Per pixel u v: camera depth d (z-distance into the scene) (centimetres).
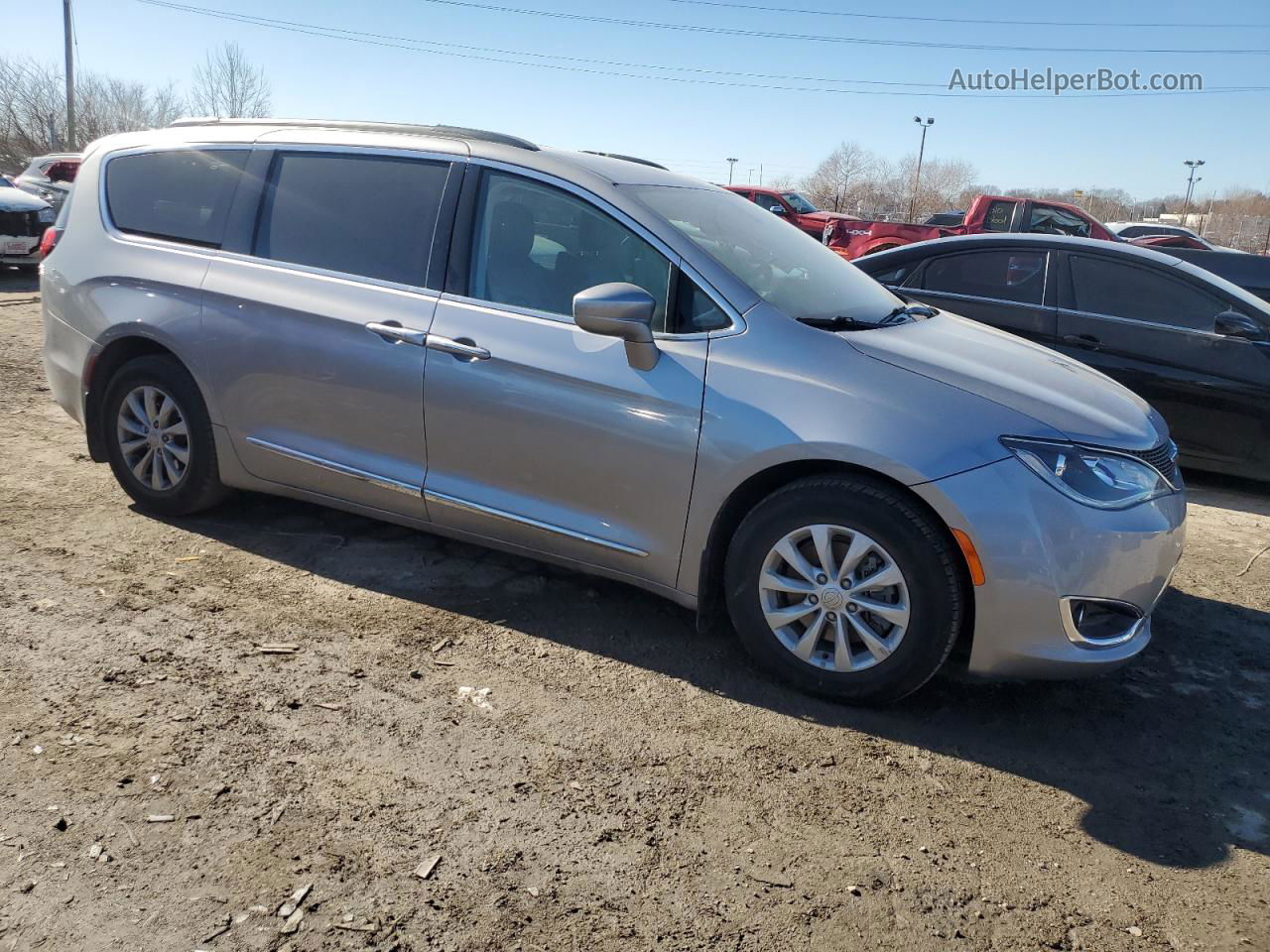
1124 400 359
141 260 439
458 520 384
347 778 276
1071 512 305
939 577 311
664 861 253
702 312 346
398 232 394
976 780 299
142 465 450
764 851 260
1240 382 609
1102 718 342
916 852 264
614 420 345
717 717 322
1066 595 306
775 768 297
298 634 357
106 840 244
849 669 329
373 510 405
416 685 328
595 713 320
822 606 329
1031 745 321
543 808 270
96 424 462
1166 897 253
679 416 336
